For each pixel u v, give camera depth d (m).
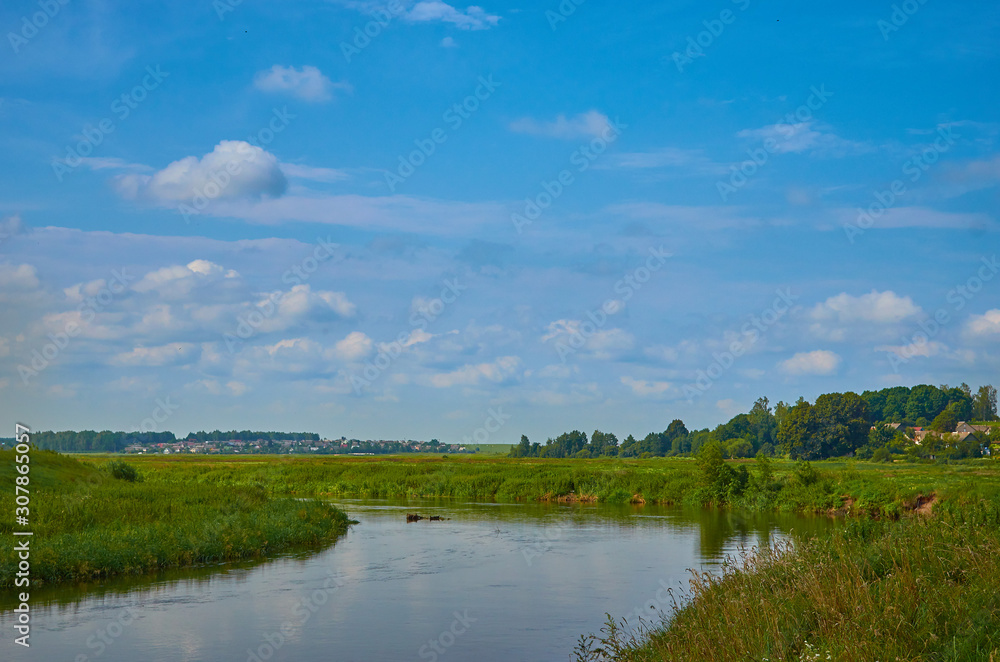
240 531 32.59
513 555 32.72
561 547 35.12
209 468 90.44
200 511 36.00
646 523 45.78
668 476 66.69
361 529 42.94
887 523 19.69
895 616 11.77
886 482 50.06
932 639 11.06
